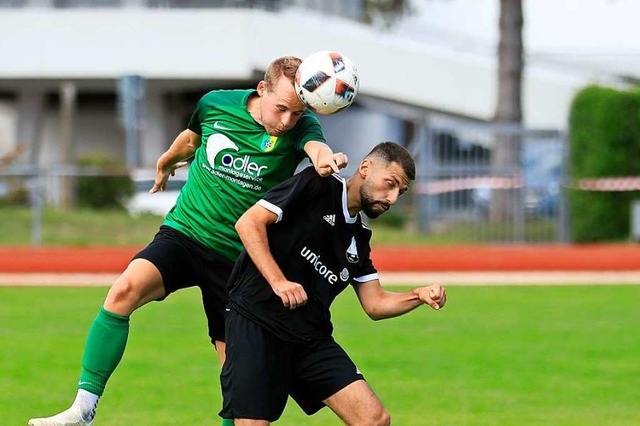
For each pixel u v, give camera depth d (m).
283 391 17.19
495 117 81.69
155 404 25.22
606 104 69.00
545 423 23.53
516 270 54.91
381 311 17.81
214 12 86.88
